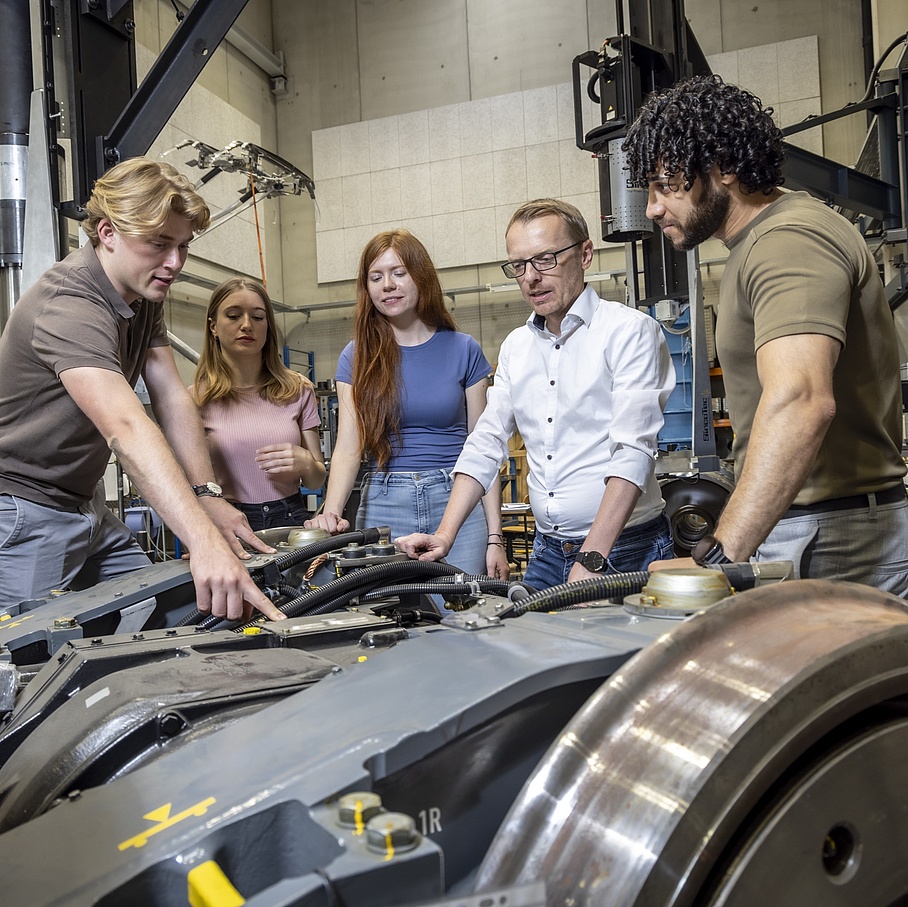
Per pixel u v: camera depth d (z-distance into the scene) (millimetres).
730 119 1098
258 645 862
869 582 1203
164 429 1735
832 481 1180
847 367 1135
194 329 8031
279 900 355
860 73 7727
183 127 7668
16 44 2520
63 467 1575
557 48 8602
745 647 506
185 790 484
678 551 3336
